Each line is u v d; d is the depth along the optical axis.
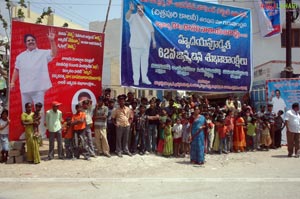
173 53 12.22
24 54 10.01
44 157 10.18
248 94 17.23
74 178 7.89
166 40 12.09
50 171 8.55
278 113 13.09
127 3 11.48
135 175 8.29
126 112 10.62
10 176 8.06
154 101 11.37
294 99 13.58
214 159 10.65
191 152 9.93
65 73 10.56
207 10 12.92
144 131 10.97
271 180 7.76
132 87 11.52
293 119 11.20
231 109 12.32
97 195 6.50
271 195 6.47
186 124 10.97
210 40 12.95
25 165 9.20
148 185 7.28
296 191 6.78
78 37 10.77
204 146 9.95
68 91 10.59
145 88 11.74
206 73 12.84
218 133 11.70
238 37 13.51
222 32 13.19
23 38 10.00
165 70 12.09
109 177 8.05
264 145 12.74
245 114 12.52
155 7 11.96
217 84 13.07
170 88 12.16
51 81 10.34
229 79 13.30
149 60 11.80
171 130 10.99
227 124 11.78
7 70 13.20
